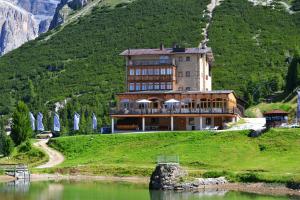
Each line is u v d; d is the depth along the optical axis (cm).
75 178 12488
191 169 11588
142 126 16475
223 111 15888
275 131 13075
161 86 18275
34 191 10300
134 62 18588
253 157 12069
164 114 16212
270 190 9881
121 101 17088
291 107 18475
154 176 10438
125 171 12406
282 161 11400
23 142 16275
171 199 8994
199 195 9462
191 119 16400
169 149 13388
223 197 9169
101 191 10175
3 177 12544
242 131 13550
